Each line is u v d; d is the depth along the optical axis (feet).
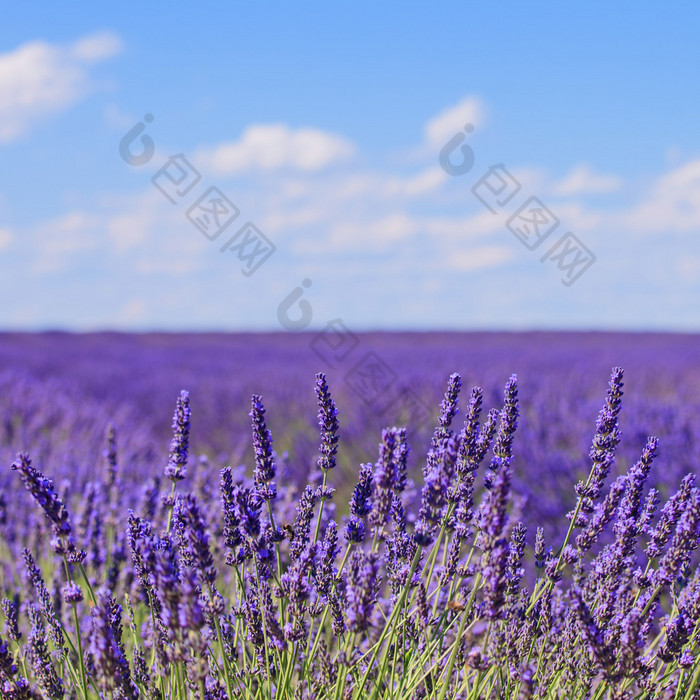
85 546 11.12
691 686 6.40
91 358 70.74
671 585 7.63
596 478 7.99
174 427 8.16
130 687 6.25
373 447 24.17
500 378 38.60
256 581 7.43
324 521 10.43
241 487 7.12
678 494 7.29
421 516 7.00
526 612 7.30
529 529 15.38
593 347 88.53
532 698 6.63
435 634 7.37
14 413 30.07
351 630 5.93
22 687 6.26
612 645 6.54
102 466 18.76
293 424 32.71
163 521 12.26
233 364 61.82
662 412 25.52
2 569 11.83
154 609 7.19
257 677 6.95
